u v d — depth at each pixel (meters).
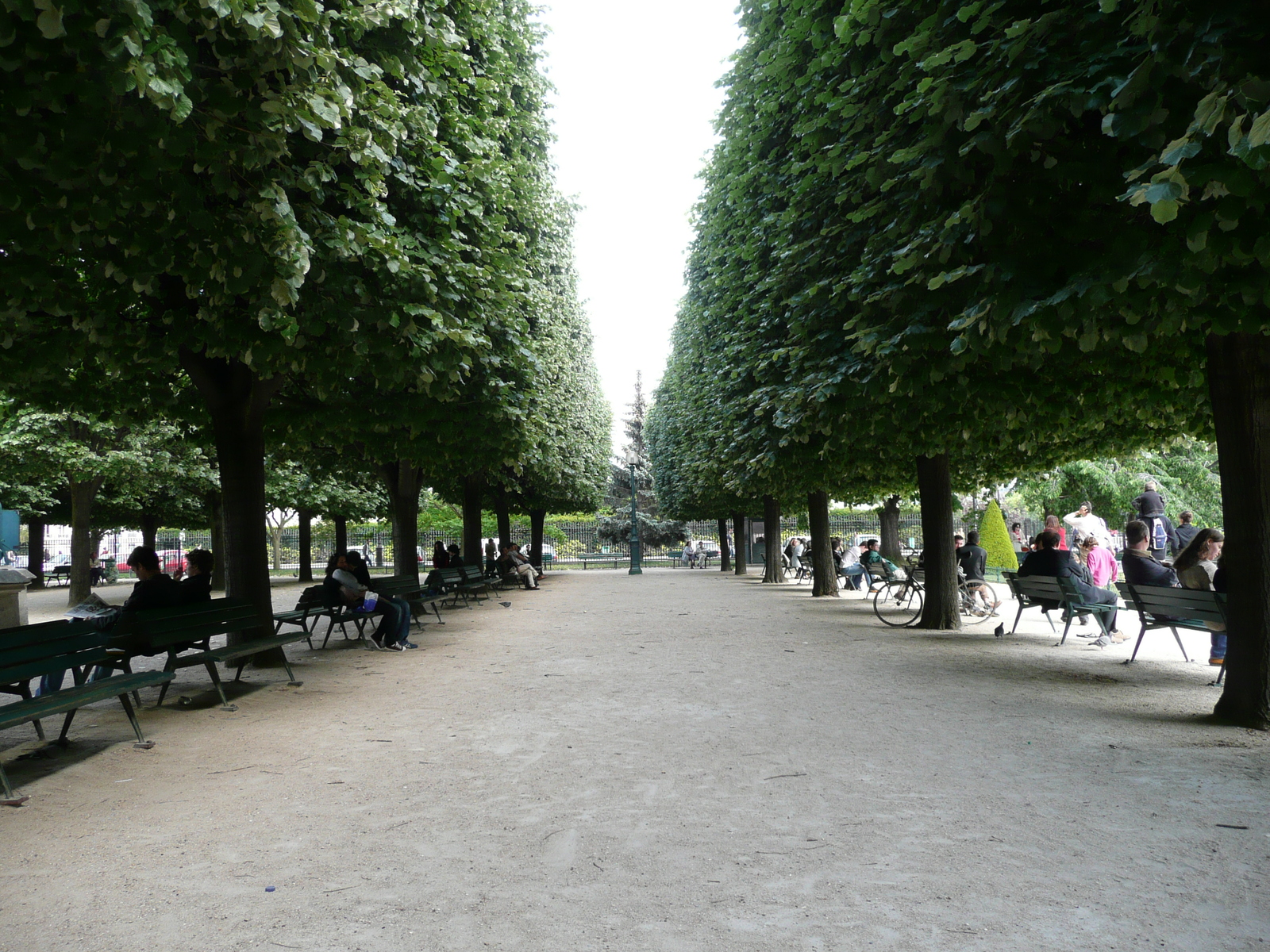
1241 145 3.42
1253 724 6.17
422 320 8.00
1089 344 5.35
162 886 3.56
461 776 5.26
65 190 4.96
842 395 9.01
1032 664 9.49
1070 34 5.10
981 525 29.27
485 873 3.65
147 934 3.09
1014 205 5.56
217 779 5.25
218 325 6.73
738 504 30.83
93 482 22.11
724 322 16.38
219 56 4.73
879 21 6.68
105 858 3.91
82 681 7.02
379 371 8.41
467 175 9.25
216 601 8.41
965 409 9.47
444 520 52.16
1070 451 13.55
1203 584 9.39
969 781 4.99
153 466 21.89
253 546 9.91
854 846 3.94
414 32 7.34
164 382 10.95
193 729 6.72
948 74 5.69
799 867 3.68
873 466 14.24
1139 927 3.06
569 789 4.94
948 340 6.68
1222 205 4.20
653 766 5.45
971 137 5.72
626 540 63.06
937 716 6.84
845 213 9.04
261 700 8.01
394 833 4.21
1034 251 5.72
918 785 4.93
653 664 10.10
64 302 6.82
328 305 6.90
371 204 6.75
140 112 4.53
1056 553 11.72
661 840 4.05
